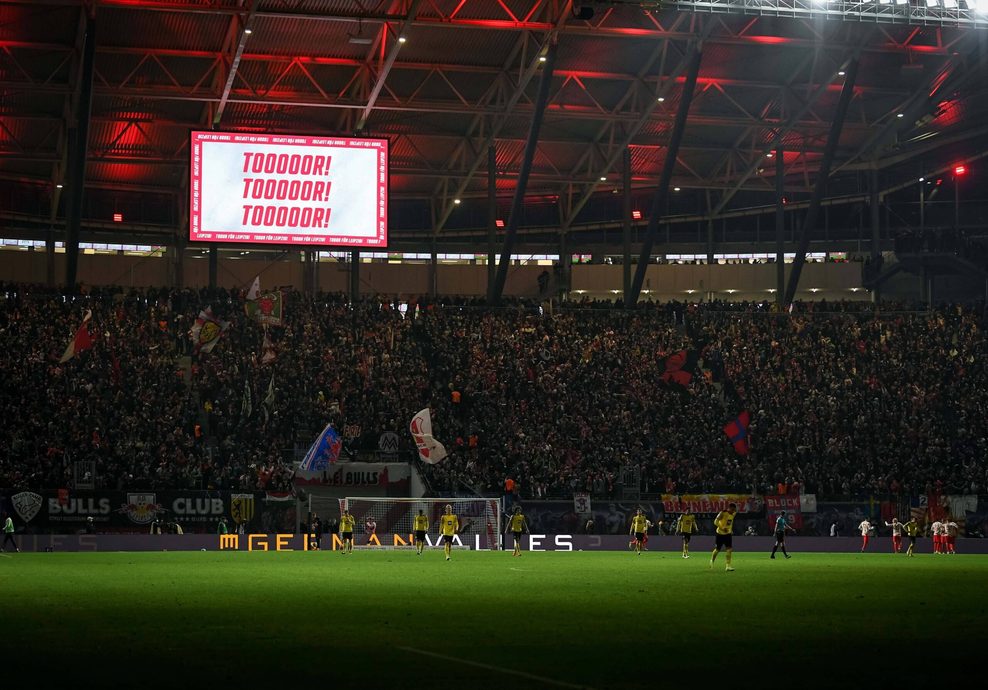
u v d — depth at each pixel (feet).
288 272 308.81
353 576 121.70
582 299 298.76
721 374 261.44
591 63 241.76
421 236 313.32
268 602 88.22
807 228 267.18
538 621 74.49
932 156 292.81
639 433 240.94
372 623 72.95
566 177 288.30
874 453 239.91
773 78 252.21
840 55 241.55
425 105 242.37
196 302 257.75
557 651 59.67
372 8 212.02
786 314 276.21
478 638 65.16
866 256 314.35
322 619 75.36
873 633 67.97
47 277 282.15
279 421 229.66
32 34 213.66
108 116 248.73
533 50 230.89
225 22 215.51
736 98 261.85
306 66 235.40
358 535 212.64
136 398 227.81
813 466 233.14
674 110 260.62
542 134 273.75
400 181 296.92
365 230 249.75
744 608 84.28
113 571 129.80
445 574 126.11
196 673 51.96
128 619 75.05
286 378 240.12
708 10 208.74
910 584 112.68
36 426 211.82
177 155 267.80
